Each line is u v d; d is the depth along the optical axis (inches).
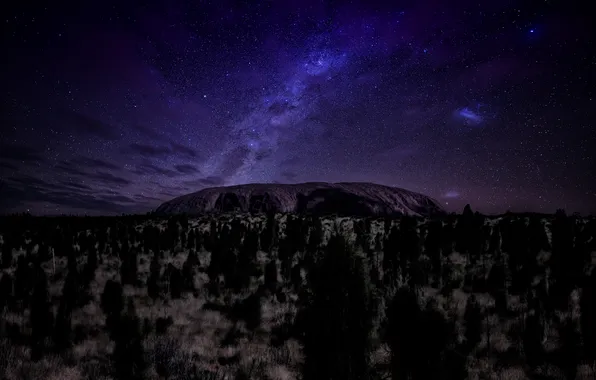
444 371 254.5
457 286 644.7
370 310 283.0
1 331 411.2
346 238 298.2
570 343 323.9
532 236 873.5
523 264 669.3
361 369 266.8
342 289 277.1
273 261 687.1
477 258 860.6
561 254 657.6
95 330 442.0
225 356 377.7
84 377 313.3
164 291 661.3
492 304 523.8
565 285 497.0
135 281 725.9
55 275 745.0
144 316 496.1
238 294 639.1
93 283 741.3
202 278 782.5
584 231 912.3
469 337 375.9
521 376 318.0
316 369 268.8
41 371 316.5
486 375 317.7
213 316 517.3
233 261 769.6
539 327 355.6
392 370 259.0
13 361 331.6
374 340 342.0
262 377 324.5
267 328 465.1
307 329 279.9
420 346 250.7
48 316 393.4
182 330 456.1
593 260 722.2
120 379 311.7
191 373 323.0
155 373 322.3
